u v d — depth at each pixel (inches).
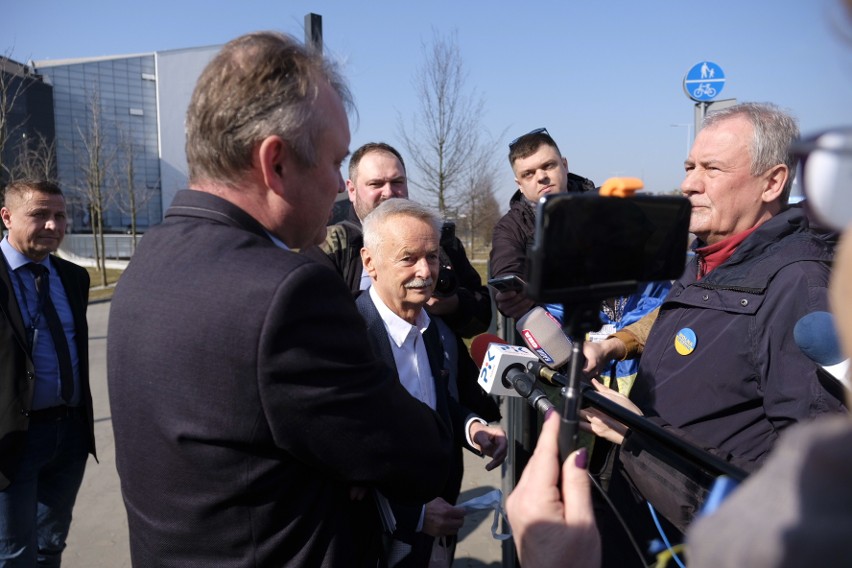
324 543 46.7
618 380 95.9
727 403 59.3
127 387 45.1
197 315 42.0
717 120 67.9
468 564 125.4
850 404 27.8
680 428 61.7
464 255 119.1
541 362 61.6
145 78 1408.7
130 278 47.1
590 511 33.1
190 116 48.3
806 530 18.5
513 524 35.0
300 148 46.8
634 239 32.1
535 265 30.2
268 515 43.8
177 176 1434.5
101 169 850.8
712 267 69.2
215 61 47.9
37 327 106.1
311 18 130.6
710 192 66.6
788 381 53.8
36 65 1285.7
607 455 58.1
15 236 107.3
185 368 42.0
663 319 66.9
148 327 43.8
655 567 43.6
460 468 87.0
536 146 115.8
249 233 45.8
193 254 44.6
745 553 19.8
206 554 44.8
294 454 43.0
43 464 105.4
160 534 45.2
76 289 115.4
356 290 99.7
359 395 44.5
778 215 60.1
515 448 107.4
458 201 503.2
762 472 21.5
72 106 1323.8
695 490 42.6
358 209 121.2
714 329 60.4
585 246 30.9
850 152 19.3
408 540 64.9
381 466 45.9
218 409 41.6
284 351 41.0
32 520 103.4
